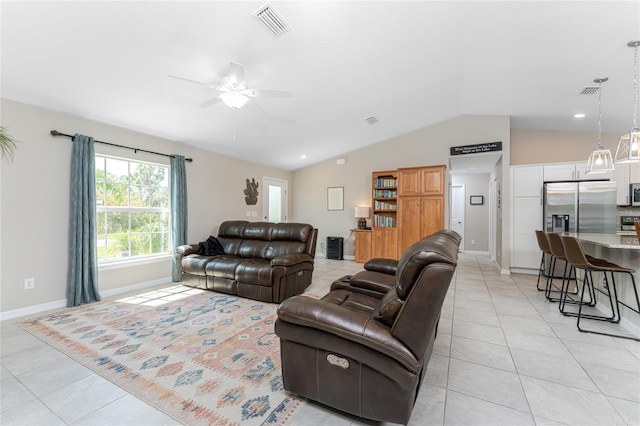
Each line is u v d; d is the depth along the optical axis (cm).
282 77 324
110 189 382
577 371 192
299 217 754
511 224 495
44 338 243
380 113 477
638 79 320
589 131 515
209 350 223
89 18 208
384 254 596
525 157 550
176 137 444
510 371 193
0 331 256
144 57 256
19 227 294
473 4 231
